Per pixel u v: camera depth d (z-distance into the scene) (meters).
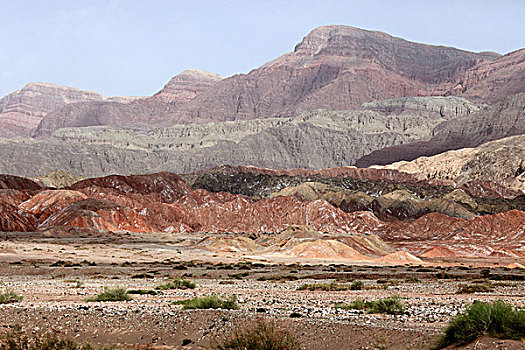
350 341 26.64
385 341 26.14
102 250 176.25
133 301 47.56
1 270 97.50
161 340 29.72
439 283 76.88
